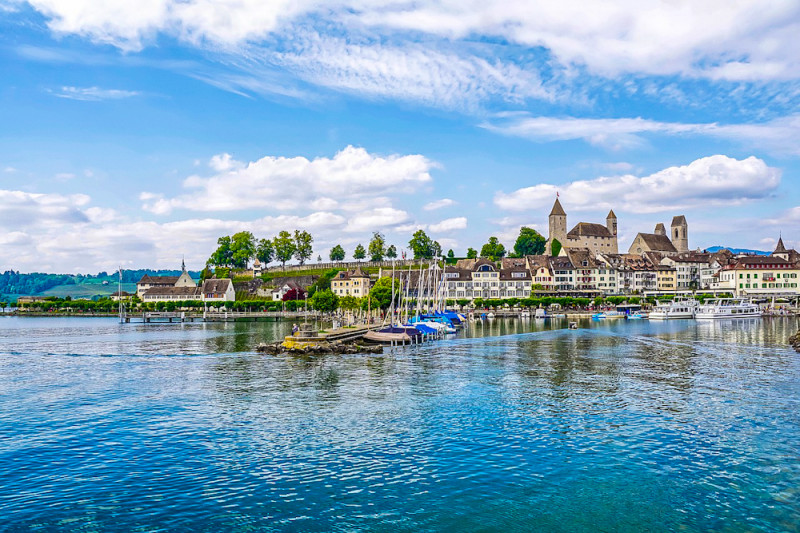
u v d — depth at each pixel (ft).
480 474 122.62
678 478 120.06
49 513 105.40
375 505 108.58
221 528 100.12
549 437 146.61
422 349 338.54
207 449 138.51
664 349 328.29
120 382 226.17
